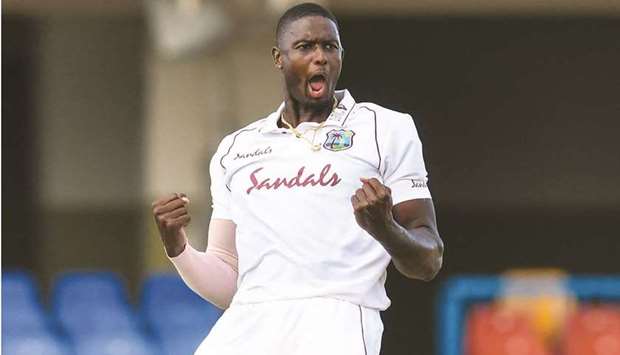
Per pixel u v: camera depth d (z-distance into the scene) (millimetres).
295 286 13258
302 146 13539
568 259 48531
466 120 48094
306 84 13430
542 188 48406
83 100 48656
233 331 13445
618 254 48469
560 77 48094
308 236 13273
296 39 13414
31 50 48469
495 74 48062
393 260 13102
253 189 13578
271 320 13234
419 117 48000
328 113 13766
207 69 45656
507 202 48469
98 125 48594
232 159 13898
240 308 13523
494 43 47875
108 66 48375
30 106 48938
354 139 13484
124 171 48750
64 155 48844
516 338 39969
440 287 48000
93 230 48875
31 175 49125
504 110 48188
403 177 13484
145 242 46469
